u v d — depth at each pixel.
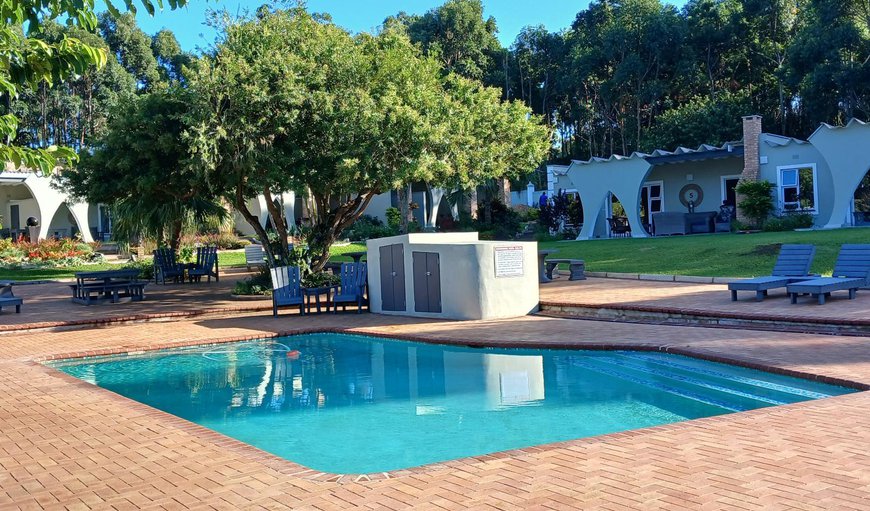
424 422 7.48
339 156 16.64
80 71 5.64
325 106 16.23
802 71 44.31
